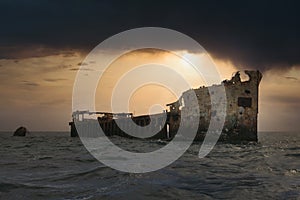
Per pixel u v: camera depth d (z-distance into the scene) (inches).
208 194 349.7
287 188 381.7
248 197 338.0
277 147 1213.1
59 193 354.6
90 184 403.9
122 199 325.7
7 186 390.3
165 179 437.1
